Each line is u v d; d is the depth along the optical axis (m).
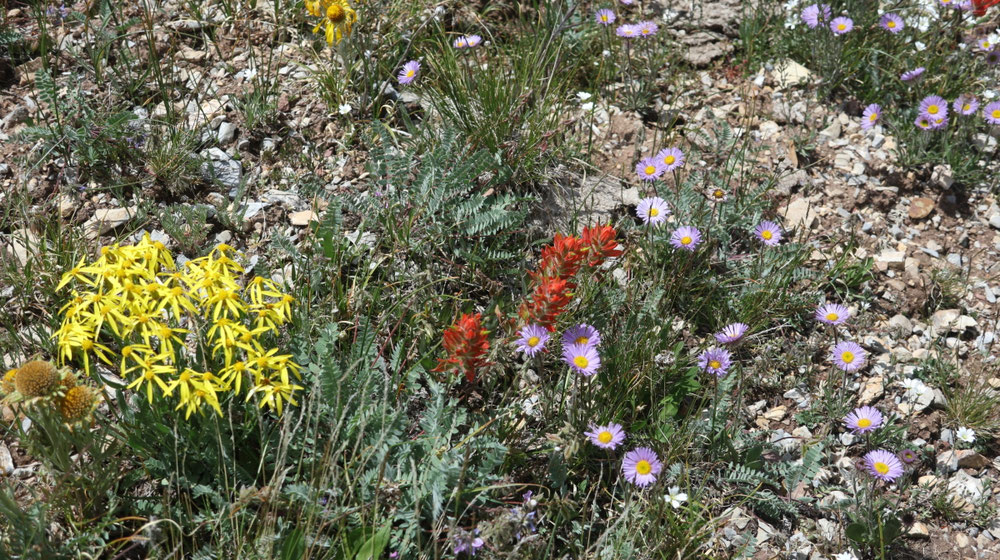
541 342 2.15
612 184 2.46
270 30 2.56
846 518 2.22
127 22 2.51
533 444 2.22
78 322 2.10
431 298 2.28
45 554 2.04
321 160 2.43
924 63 2.64
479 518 2.13
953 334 2.39
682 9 2.71
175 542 2.08
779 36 2.67
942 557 2.20
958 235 2.49
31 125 2.36
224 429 2.11
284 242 2.28
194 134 2.39
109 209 2.33
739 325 2.26
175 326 2.16
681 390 2.27
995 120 2.54
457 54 2.56
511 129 2.44
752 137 2.55
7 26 2.48
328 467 2.10
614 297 2.30
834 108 2.60
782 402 2.31
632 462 2.16
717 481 2.22
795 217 2.47
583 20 2.65
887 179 2.53
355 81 2.50
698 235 2.34
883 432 2.27
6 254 2.27
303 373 2.16
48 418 2.03
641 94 2.57
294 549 2.06
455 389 2.24
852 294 2.40
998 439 2.30
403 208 2.35
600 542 2.11
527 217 2.41
